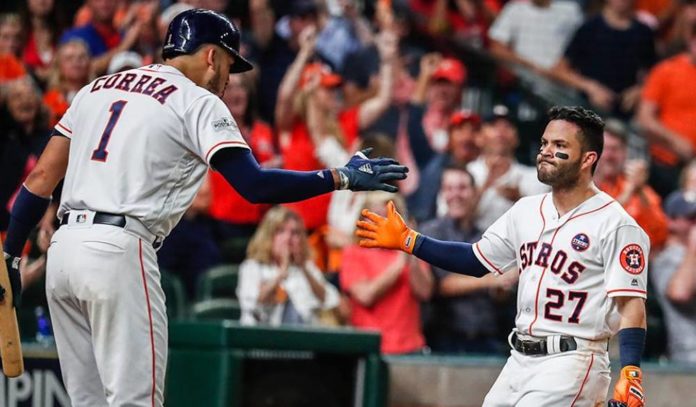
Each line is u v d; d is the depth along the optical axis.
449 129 35.38
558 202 18.30
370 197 30.33
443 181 31.53
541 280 18.02
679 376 27.89
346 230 31.72
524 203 18.70
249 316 28.17
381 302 28.86
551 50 43.75
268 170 17.00
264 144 33.66
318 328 25.00
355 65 38.25
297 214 28.84
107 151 17.12
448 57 42.12
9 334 17.88
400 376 26.47
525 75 41.16
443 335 29.78
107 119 17.30
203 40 17.77
